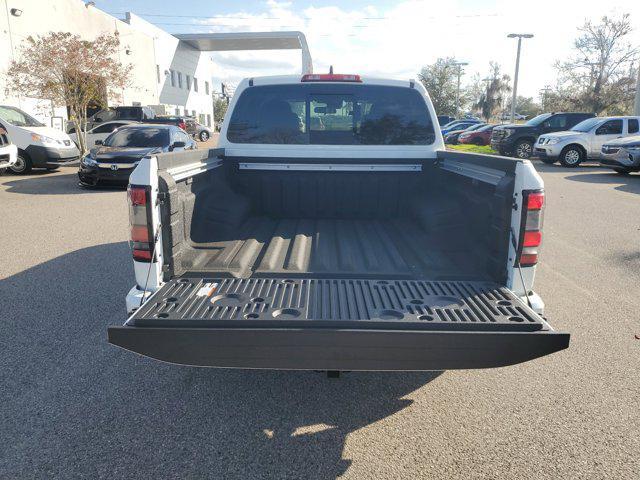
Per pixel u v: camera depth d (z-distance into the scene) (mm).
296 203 4590
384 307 2654
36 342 4215
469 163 3582
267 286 2945
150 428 3092
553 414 3273
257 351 2461
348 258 3461
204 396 3459
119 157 12031
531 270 2873
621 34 39812
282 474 2709
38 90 18656
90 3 26219
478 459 2838
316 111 4457
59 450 2881
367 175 4543
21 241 7551
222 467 2756
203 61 52000
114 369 3801
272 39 44656
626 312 4977
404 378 3742
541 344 2445
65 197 11461
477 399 3453
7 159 13945
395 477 2693
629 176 16031
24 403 3338
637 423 3176
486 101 74312
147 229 2824
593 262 6699
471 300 2748
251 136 4484
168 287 2902
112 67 20000
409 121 4480
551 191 12773
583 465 2791
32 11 20578
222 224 3889
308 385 3627
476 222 3408
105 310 4891
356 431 3092
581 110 42281
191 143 14531
